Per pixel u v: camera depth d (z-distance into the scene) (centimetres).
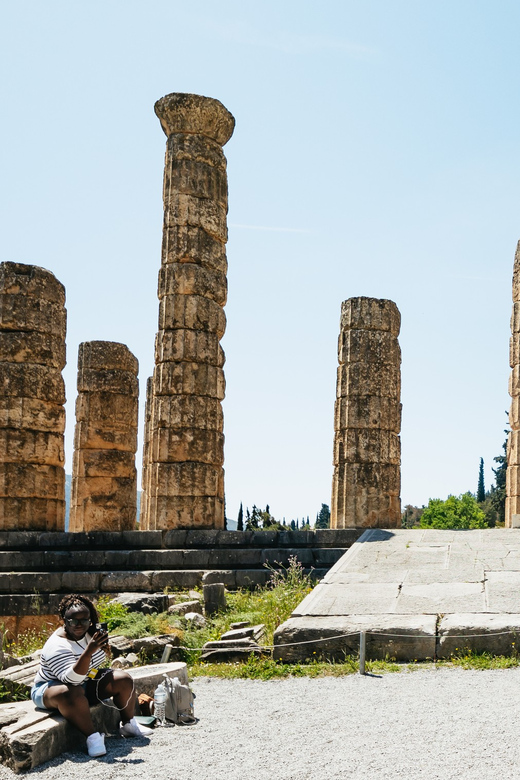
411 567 1523
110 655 1192
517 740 717
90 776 665
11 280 2342
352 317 2298
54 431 2341
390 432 2278
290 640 1176
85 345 2656
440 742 721
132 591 1869
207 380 2181
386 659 1131
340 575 1495
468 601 1264
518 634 1109
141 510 3391
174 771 670
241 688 1029
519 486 2230
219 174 2294
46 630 1806
